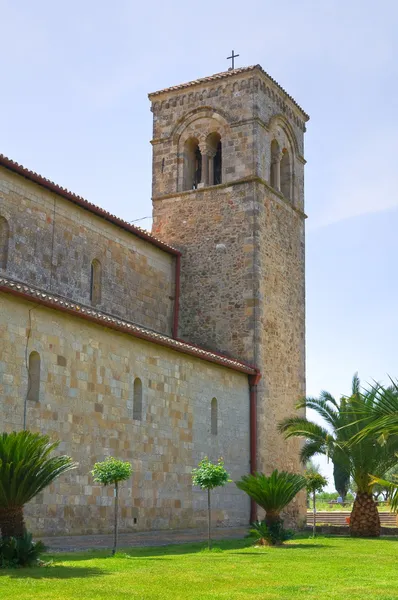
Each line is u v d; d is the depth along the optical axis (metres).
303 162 43.03
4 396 21.77
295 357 39.16
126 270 34.16
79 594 12.16
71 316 24.73
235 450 33.38
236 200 37.66
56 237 29.78
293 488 26.11
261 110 38.66
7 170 27.56
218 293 37.03
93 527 24.44
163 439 28.66
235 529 31.77
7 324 22.25
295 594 12.80
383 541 28.33
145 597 12.06
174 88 40.34
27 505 21.92
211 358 31.89
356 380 32.81
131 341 27.62
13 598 11.64
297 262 40.84
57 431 23.50
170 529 28.28
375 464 32.03
